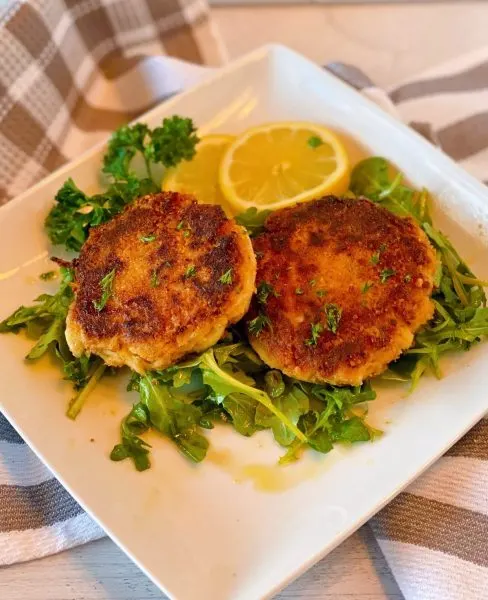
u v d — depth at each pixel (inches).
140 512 7.8
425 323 8.8
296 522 7.8
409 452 8.0
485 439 8.6
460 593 7.6
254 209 10.0
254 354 8.8
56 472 7.9
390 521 8.1
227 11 15.0
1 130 10.9
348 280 8.8
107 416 8.6
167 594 7.2
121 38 13.1
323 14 14.9
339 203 9.6
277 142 10.9
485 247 9.6
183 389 8.7
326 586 8.0
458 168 10.0
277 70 11.7
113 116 12.6
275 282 8.8
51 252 9.9
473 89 12.8
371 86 12.1
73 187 9.9
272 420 8.4
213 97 11.5
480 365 8.5
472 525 8.1
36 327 9.1
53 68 11.6
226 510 7.9
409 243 9.1
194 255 8.7
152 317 8.4
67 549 8.3
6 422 9.0
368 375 8.4
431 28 14.4
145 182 10.3
